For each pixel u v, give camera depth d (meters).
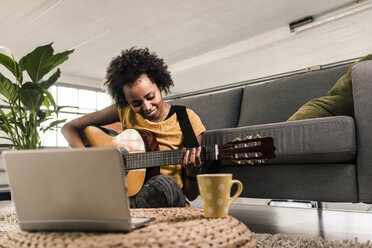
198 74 10.95
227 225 0.56
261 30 7.76
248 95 2.10
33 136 3.00
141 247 0.45
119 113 1.43
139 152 1.20
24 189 0.55
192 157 1.08
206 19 6.99
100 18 6.62
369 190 1.13
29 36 7.21
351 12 6.56
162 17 6.75
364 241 1.23
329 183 1.23
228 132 1.48
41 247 0.48
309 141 1.25
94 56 8.65
